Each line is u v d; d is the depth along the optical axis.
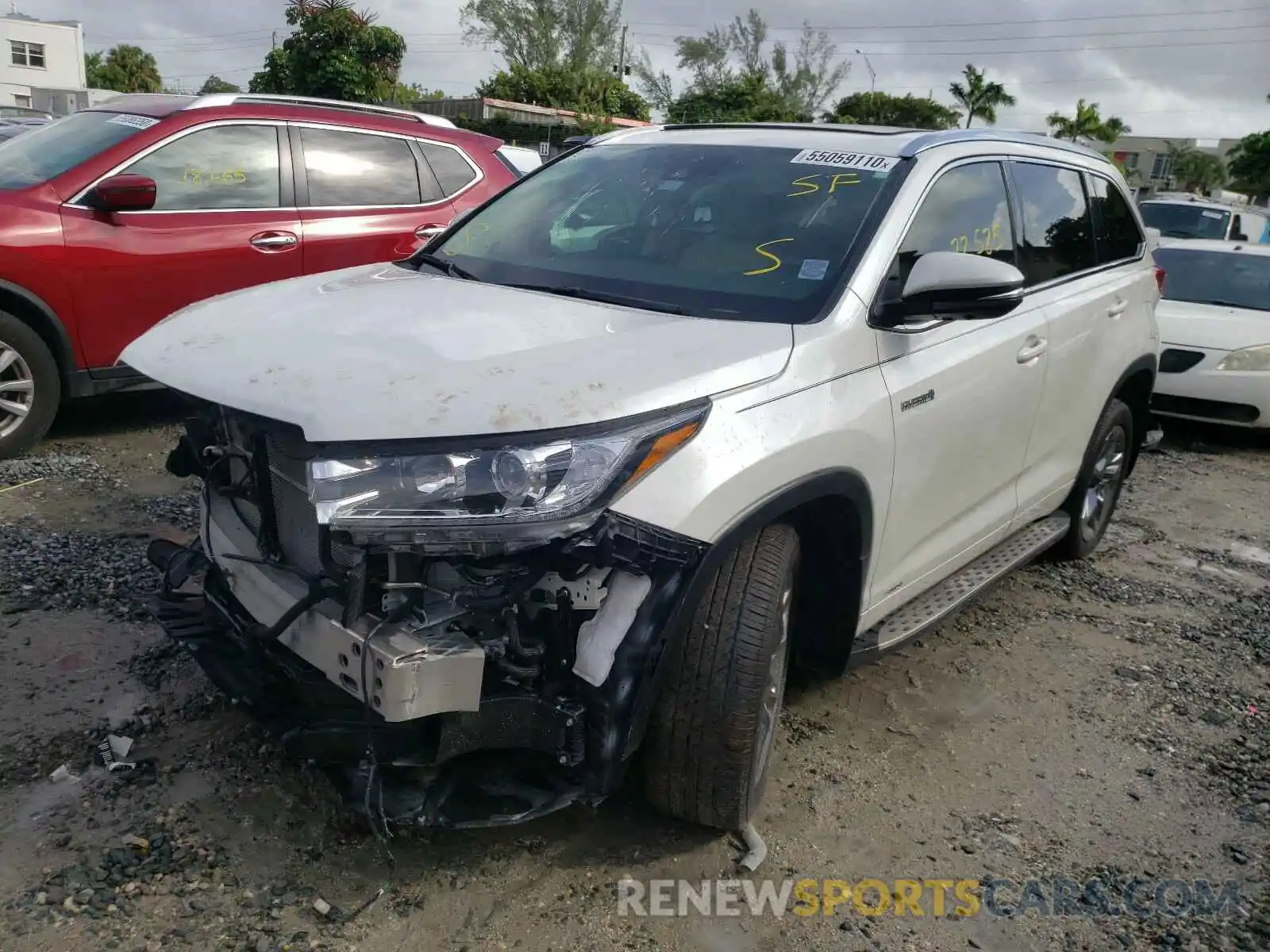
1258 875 2.99
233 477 2.89
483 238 3.80
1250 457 8.45
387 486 2.18
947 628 4.52
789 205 3.38
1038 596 4.97
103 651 3.60
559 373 2.39
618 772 2.40
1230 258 9.78
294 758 2.88
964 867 2.92
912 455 3.18
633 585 2.37
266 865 2.63
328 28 21.58
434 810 2.43
